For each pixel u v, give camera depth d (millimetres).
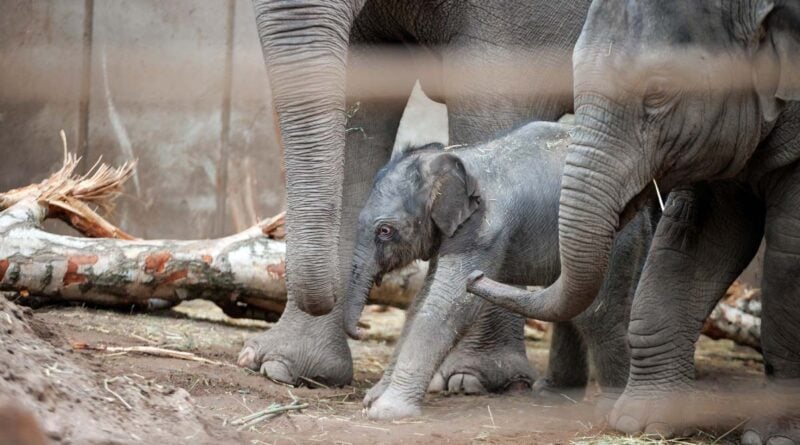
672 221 9516
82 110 20891
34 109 20797
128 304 13828
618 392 10250
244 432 8312
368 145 11641
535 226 10234
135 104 20984
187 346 12375
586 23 8383
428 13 11391
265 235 13992
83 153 20906
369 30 11586
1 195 14500
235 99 20953
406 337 10000
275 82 9500
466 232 9914
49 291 13430
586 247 8125
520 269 10320
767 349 9109
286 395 10406
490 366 11305
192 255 13609
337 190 9477
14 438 5301
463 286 9789
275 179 20875
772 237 8969
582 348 11117
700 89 8227
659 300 9359
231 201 20828
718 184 9359
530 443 8805
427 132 20656
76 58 20891
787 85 8289
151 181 20922
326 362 11266
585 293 8242
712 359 15070
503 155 10281
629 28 8188
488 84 11406
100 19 20938
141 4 21000
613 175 8156
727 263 9500
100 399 7242
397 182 10055
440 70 11906
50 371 7223
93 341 11805
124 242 13734
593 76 8172
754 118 8477
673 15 8195
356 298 10062
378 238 10008
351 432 8859
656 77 8141
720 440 9180
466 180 9852
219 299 13820
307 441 8422
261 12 9570
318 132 9430
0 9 20797
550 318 8391
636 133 8227
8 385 6543
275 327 11516
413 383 9570
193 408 7855
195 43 21016
